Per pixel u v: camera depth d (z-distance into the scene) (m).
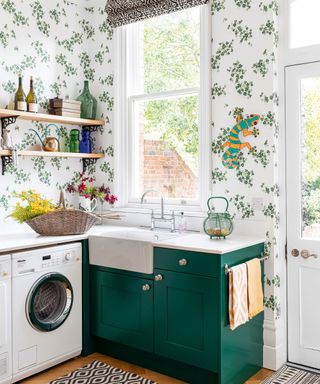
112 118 3.98
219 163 3.34
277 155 3.13
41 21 3.72
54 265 3.02
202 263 2.67
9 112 3.22
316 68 2.97
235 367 2.76
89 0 4.11
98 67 4.08
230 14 3.25
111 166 4.00
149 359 3.06
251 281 2.84
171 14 3.76
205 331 2.67
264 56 3.10
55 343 3.04
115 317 3.16
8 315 2.73
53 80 3.84
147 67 3.92
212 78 3.36
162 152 3.83
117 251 3.08
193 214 3.46
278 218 3.14
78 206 4.05
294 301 3.11
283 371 3.02
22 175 3.59
